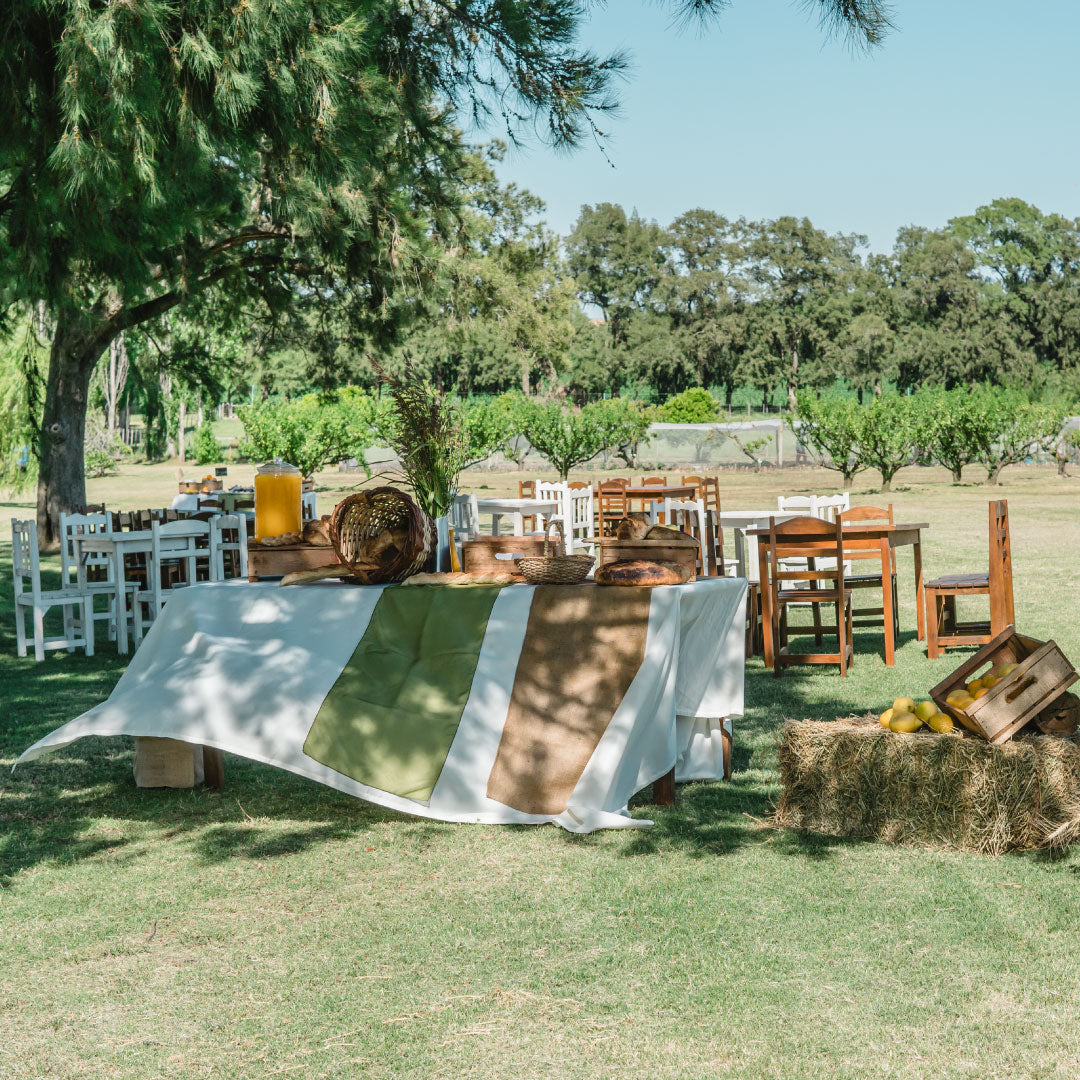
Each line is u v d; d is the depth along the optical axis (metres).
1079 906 3.77
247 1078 2.83
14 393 20.62
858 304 89.62
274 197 9.84
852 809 4.56
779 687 7.54
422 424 5.56
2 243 7.20
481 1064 2.87
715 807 4.98
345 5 6.86
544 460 39.84
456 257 18.17
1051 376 83.25
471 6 7.86
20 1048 2.99
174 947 3.63
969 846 4.33
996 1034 2.95
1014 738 4.42
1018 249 92.31
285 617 5.32
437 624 5.16
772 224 90.69
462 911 3.86
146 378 19.80
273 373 57.06
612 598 5.04
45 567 15.21
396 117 8.58
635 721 4.84
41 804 5.22
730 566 10.62
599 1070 2.83
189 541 9.61
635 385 92.12
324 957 3.52
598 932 3.66
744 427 42.09
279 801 5.21
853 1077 2.77
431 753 4.89
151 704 5.00
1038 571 12.61
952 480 30.64
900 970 3.33
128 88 5.76
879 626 9.95
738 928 3.66
